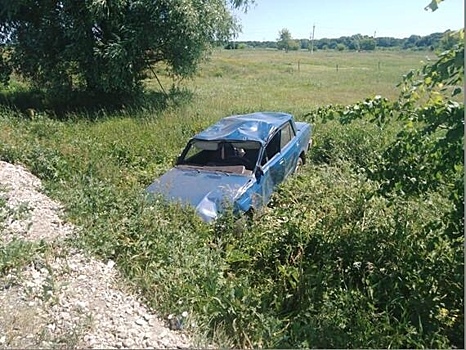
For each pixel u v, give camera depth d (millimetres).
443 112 3324
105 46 11898
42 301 3035
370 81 25172
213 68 30125
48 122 9141
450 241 3729
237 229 4609
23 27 12438
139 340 2742
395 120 3850
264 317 3191
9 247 3523
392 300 3439
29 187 5305
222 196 4984
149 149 7770
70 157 6793
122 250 3914
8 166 5902
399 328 3117
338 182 5836
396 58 53156
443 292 3557
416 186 3715
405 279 3689
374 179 3912
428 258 3842
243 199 5020
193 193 5094
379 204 4734
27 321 2820
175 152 7633
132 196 5031
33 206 4629
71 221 4402
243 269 4039
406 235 4086
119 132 8922
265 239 4441
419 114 3516
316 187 5754
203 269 3658
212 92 16000
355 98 15969
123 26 11812
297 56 57688
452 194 3543
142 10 11812
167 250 3881
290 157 6621
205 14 12445
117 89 12766
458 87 3244
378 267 3918
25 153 6453
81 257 3725
